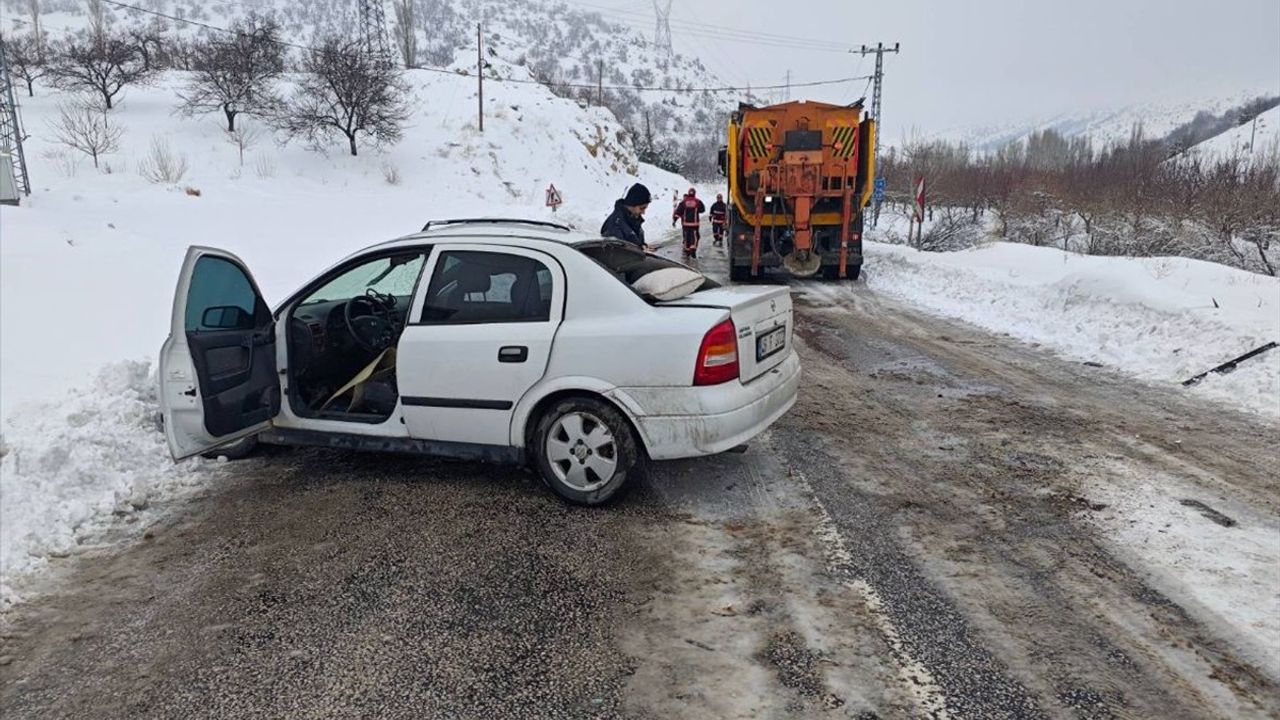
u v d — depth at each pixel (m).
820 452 5.25
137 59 36.97
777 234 14.84
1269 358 6.76
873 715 2.62
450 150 36.47
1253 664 2.87
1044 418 5.98
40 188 19.08
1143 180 24.95
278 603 3.40
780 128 14.53
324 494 4.62
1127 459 5.05
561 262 4.38
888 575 3.57
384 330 5.37
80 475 4.43
